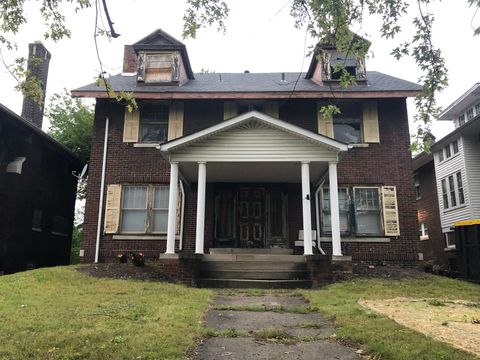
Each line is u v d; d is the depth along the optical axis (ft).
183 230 46.19
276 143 38.50
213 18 19.45
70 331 17.11
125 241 45.55
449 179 69.97
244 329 18.92
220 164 40.16
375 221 46.16
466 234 44.21
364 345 15.97
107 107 48.70
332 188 37.65
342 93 46.11
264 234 47.14
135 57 59.11
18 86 17.90
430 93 19.02
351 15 18.60
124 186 47.24
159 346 15.19
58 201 59.88
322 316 21.94
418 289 32.07
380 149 47.24
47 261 56.13
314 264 34.78
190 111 48.65
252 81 53.93
